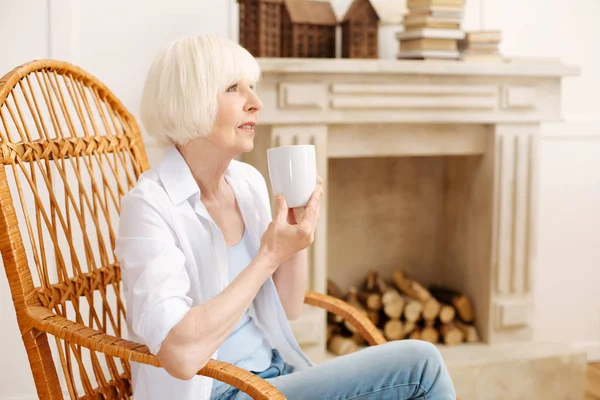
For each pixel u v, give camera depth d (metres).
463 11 2.44
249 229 1.46
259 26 2.32
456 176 2.84
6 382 2.37
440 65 2.37
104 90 1.73
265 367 1.45
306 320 2.43
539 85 2.54
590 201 2.97
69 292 1.44
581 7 2.87
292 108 2.29
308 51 2.44
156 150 2.45
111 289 2.44
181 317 1.13
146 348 1.17
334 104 2.32
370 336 1.55
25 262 1.29
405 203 2.93
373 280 2.87
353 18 2.47
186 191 1.31
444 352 2.61
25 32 2.29
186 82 1.25
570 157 2.91
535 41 2.84
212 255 1.34
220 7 2.46
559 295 2.98
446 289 2.92
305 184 1.21
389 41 2.71
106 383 1.48
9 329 2.35
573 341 3.02
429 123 2.51
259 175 1.58
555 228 2.94
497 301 2.63
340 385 1.32
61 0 2.30
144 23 2.39
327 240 2.86
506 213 2.58
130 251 1.23
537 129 2.56
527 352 2.61
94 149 1.62
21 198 1.34
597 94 2.93
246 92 1.31
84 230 1.55
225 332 1.15
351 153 2.45
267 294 1.45
